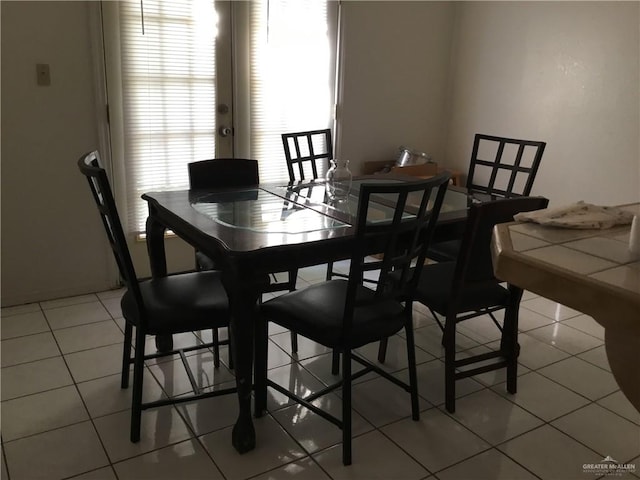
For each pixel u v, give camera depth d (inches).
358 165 163.5
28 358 98.9
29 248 119.5
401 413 86.0
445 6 166.2
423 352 106.0
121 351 102.4
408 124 170.4
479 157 169.5
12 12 107.0
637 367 34.1
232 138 139.3
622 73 129.7
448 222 90.4
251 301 70.7
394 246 74.5
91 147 121.5
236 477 71.0
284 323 77.8
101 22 115.8
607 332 35.3
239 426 74.7
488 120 164.9
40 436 77.9
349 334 72.6
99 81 118.4
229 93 135.4
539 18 146.0
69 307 120.7
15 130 112.3
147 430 79.9
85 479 69.9
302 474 71.9
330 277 117.3
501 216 76.4
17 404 85.1
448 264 99.3
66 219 122.1
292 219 84.2
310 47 144.3
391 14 155.7
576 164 143.0
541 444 79.4
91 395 88.1
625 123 130.9
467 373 86.4
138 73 122.6
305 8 140.5
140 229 132.1
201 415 83.9
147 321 74.8
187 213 85.6
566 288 36.9
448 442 79.3
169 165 132.1
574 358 104.6
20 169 114.7
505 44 156.0
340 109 153.9
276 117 144.3
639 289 33.9
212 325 77.8
